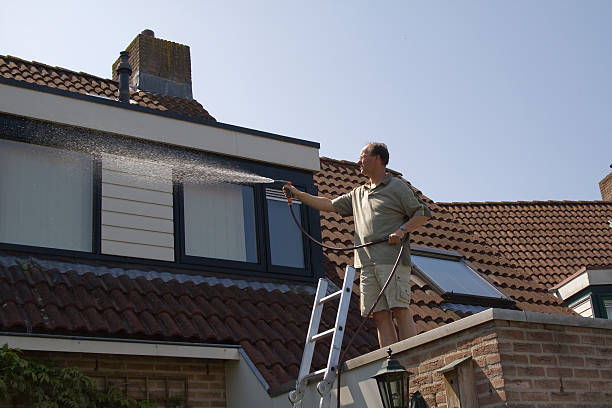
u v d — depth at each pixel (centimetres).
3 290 751
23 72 1240
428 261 1188
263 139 1017
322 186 1299
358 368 650
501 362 555
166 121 950
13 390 669
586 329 608
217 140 979
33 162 870
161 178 938
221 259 945
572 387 577
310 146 1055
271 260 977
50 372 689
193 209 952
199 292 876
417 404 593
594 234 1695
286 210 1019
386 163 709
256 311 878
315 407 674
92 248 870
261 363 774
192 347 769
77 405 685
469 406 560
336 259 1095
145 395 757
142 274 877
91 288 809
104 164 905
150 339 764
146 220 910
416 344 613
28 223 845
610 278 1292
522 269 1473
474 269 1225
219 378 805
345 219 1230
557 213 1784
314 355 825
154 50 1524
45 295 767
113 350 729
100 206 888
